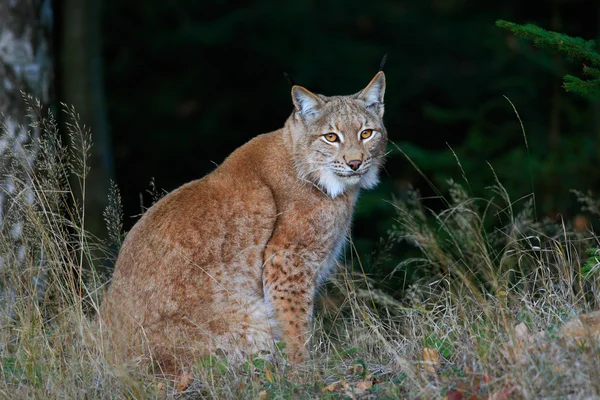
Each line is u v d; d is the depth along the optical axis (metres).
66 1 17.52
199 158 25.88
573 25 20.28
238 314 9.94
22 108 11.45
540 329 8.61
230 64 26.67
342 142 10.52
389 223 18.20
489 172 18.20
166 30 26.81
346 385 8.28
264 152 10.54
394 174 23.78
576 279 9.74
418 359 8.67
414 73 28.59
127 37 26.11
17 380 8.70
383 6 30.39
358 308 9.52
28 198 10.49
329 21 29.62
